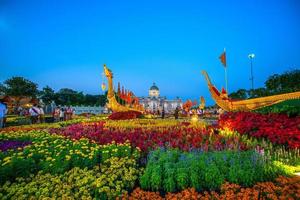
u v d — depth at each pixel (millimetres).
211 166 6117
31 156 7148
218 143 9352
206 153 7406
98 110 87188
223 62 23578
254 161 6652
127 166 7254
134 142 9906
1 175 5910
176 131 12352
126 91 46875
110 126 16250
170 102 157875
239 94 67938
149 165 6484
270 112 12680
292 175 6602
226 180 6047
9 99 46469
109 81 29875
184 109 55406
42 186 5570
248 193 5328
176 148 8398
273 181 6180
